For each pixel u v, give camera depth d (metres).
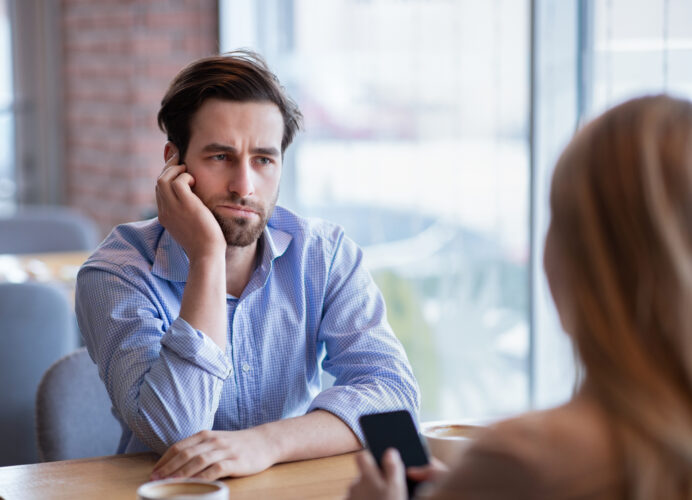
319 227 1.64
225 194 1.43
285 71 3.61
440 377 3.03
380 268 3.21
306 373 1.58
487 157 2.78
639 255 0.75
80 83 4.61
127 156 4.14
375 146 3.21
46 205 4.89
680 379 0.74
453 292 2.95
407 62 3.04
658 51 2.18
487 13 2.73
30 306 2.28
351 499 0.91
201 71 1.45
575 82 2.49
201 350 1.33
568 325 0.80
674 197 0.75
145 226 1.55
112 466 1.29
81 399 1.66
